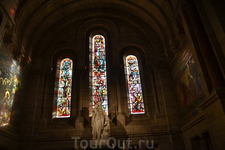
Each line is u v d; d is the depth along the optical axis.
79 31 18.59
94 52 18.42
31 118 14.84
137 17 19.02
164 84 16.02
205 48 10.40
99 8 19.34
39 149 14.16
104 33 19.14
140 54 18.11
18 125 14.24
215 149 9.45
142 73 17.28
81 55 17.53
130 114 15.84
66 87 16.92
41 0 16.23
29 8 15.62
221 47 10.02
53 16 17.86
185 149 13.84
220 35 10.02
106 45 18.55
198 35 10.86
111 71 17.17
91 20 19.16
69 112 15.96
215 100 9.30
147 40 18.31
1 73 12.03
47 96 16.20
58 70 17.62
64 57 18.23
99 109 14.22
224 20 10.04
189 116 12.91
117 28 18.80
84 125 15.10
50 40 18.23
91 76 17.31
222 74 9.62
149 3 16.61
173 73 15.66
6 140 12.26
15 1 12.31
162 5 15.92
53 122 15.31
